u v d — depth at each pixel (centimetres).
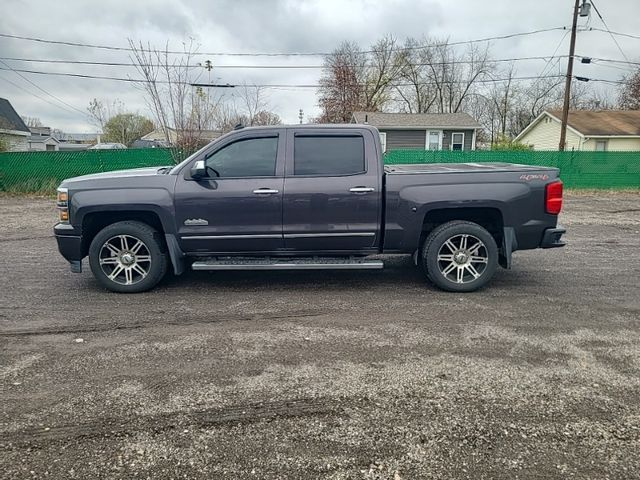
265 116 2170
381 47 5091
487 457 252
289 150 525
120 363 362
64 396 313
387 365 357
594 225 1070
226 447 261
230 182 521
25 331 425
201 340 405
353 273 627
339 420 285
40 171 1670
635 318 458
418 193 518
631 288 560
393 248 539
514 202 518
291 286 566
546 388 322
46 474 239
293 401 307
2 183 1633
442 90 5353
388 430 275
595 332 422
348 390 320
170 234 527
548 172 527
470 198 516
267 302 507
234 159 526
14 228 1002
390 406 300
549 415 290
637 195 1756
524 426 279
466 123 3422
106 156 1745
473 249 537
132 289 538
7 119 3566
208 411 295
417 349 386
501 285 572
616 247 810
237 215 523
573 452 255
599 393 316
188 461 249
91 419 287
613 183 1931
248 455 254
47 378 338
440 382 331
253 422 284
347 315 467
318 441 265
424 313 473
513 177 522
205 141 1808
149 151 1802
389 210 523
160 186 522
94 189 524
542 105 5381
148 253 536
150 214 545
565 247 809
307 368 353
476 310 482
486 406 300
